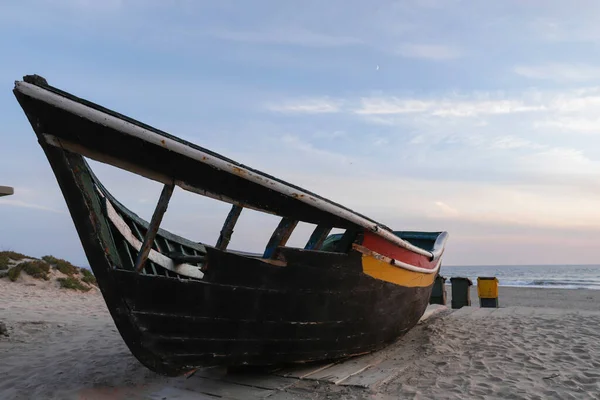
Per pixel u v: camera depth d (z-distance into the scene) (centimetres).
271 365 457
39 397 395
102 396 399
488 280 1042
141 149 342
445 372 455
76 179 345
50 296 1099
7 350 571
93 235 352
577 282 4009
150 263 468
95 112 323
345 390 402
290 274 407
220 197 378
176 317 369
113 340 634
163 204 362
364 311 480
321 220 417
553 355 512
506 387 403
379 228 448
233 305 387
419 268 558
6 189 525
